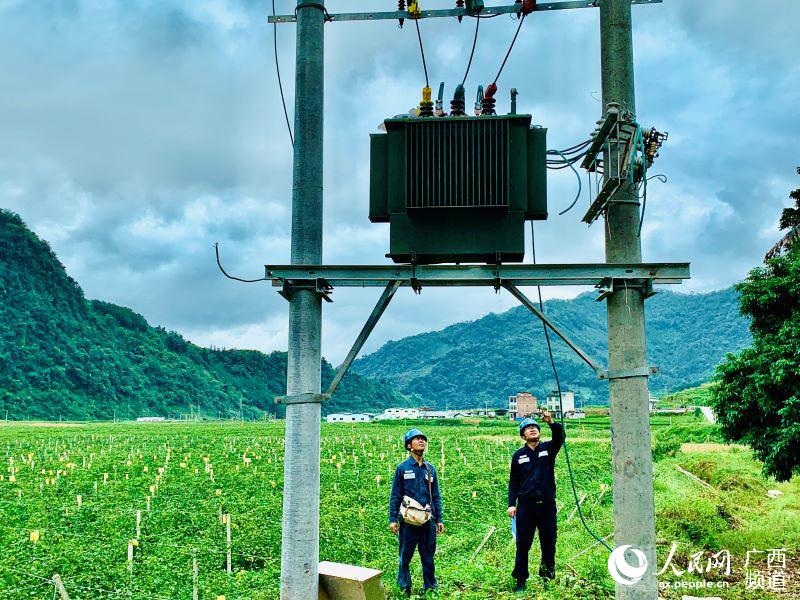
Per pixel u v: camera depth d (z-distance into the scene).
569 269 6.79
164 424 117.06
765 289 13.11
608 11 7.36
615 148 7.12
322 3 7.46
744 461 25.78
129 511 16.55
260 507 16.88
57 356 196.50
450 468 28.59
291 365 6.86
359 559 12.03
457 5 7.47
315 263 7.05
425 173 6.76
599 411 117.81
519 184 6.73
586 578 9.09
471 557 11.29
